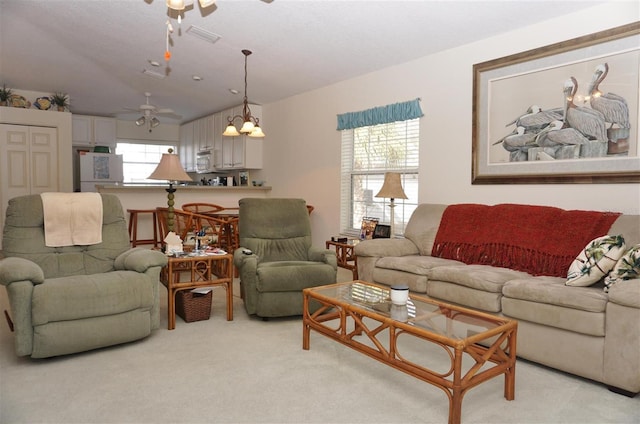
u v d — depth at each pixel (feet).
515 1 10.19
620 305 7.00
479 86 12.44
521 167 11.56
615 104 9.82
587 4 10.11
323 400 6.93
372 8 11.07
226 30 12.99
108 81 19.47
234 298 13.33
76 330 8.28
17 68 17.84
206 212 18.20
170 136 30.27
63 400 6.84
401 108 14.65
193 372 7.91
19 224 9.77
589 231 9.38
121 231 11.02
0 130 20.12
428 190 14.05
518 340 8.45
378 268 11.57
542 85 11.09
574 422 6.35
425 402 6.91
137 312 9.09
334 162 17.85
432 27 11.85
